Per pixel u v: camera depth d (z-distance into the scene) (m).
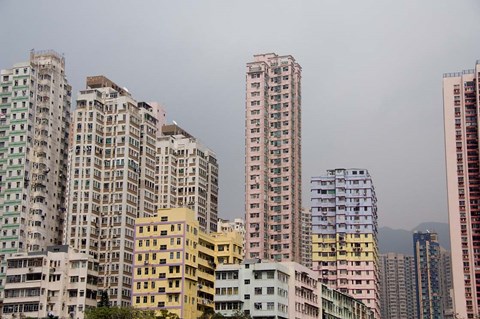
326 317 197.75
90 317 153.12
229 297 169.00
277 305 165.25
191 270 180.25
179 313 172.38
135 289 178.88
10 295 182.38
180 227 180.75
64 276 184.25
